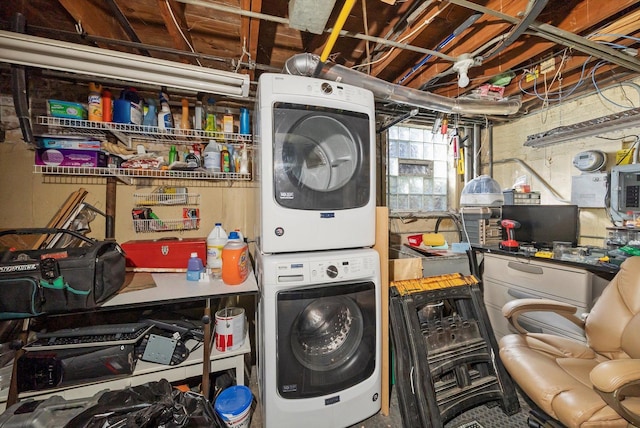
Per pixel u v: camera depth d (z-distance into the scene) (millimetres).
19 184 1747
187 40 1751
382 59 1794
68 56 1269
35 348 1230
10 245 1689
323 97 1447
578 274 1754
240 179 2174
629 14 1461
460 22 1631
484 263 2381
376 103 2453
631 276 1385
